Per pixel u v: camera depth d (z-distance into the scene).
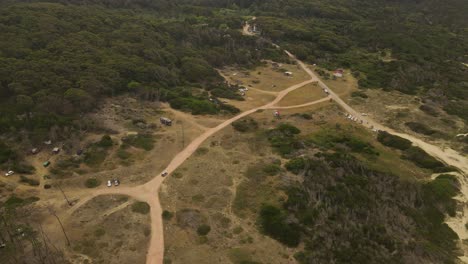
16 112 89.38
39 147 82.38
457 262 59.59
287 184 71.62
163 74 120.75
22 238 58.44
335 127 102.62
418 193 73.19
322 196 67.81
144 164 79.19
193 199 68.62
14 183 71.62
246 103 116.50
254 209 65.88
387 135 98.88
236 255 56.25
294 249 57.47
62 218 63.31
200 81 129.62
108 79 107.31
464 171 86.06
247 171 77.00
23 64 103.12
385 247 58.81
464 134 101.94
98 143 84.31
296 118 106.38
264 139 91.31
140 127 93.19
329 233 60.09
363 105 119.31
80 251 56.69
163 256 56.22
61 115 92.31
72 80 103.50
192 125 96.81
